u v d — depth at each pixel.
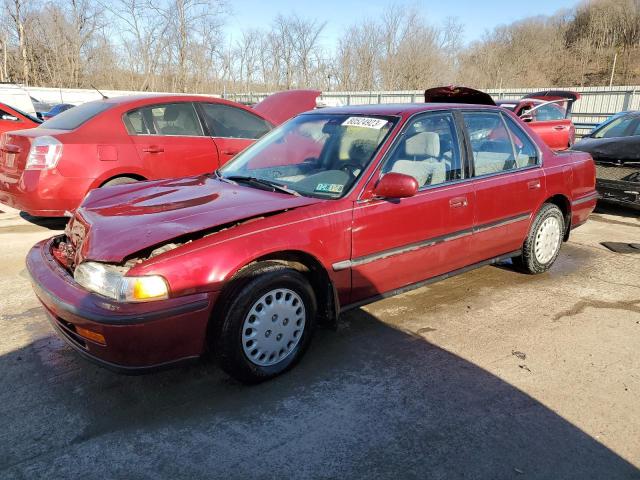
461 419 2.79
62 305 2.72
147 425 2.72
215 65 34.28
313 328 3.28
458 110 4.11
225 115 6.74
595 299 4.39
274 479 2.36
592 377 3.20
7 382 3.10
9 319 3.90
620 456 2.53
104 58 34.19
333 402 2.93
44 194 5.44
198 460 2.48
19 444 2.58
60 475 2.38
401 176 3.26
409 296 4.43
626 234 6.53
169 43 32.94
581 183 5.09
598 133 8.54
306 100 9.28
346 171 3.50
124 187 3.82
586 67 62.88
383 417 2.80
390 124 3.69
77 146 5.52
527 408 2.89
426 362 3.36
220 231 2.89
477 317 4.03
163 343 2.67
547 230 4.81
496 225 4.27
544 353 3.49
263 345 3.02
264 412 2.84
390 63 37.88
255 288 2.89
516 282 4.77
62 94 26.00
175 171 6.15
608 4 69.12
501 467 2.45
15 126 9.66
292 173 3.77
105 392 3.01
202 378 3.16
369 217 3.36
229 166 4.15
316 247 3.12
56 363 3.31
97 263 2.74
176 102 6.32
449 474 2.40
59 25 33.16
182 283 2.67
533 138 4.71
